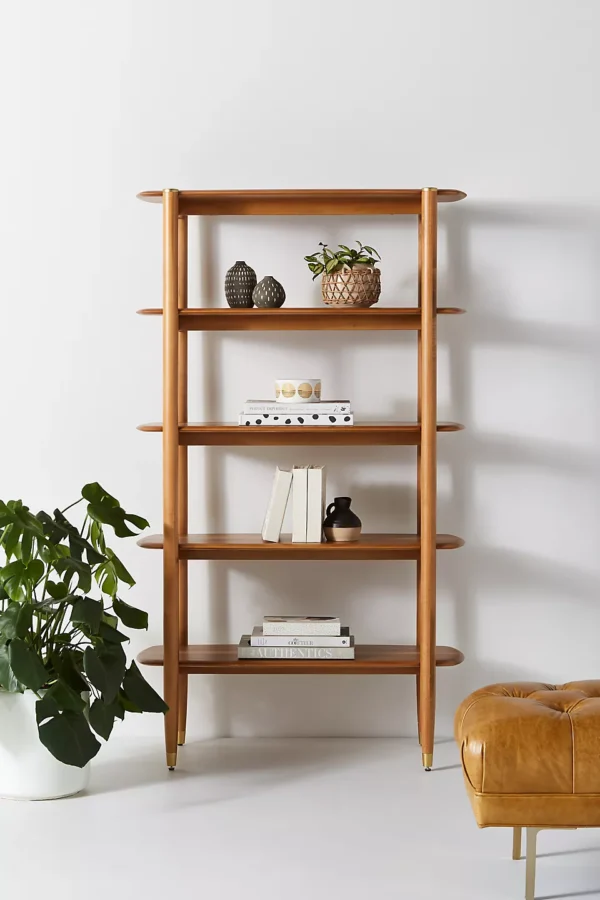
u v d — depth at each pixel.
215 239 3.50
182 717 3.44
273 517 3.21
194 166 3.49
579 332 3.51
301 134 3.48
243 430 3.14
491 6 3.46
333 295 3.21
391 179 3.49
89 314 3.51
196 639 3.57
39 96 3.47
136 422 3.53
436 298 3.16
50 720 2.79
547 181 3.48
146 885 2.42
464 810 2.88
